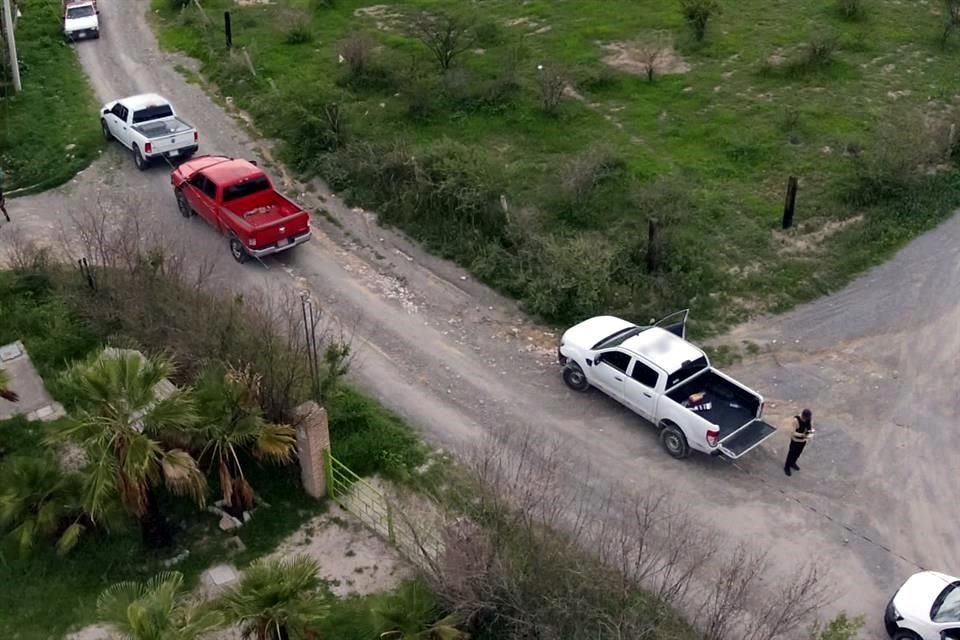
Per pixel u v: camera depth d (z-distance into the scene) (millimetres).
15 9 35094
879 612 14406
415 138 27141
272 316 18703
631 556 14633
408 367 19609
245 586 12266
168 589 12211
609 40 32625
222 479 15367
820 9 34594
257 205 23203
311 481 16328
